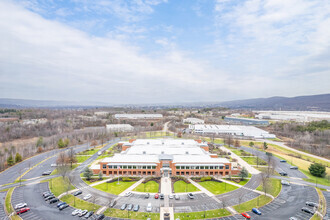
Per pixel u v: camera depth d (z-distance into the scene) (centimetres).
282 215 8419
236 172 13000
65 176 12488
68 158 15262
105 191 10544
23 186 11000
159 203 9369
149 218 8131
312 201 9625
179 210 8775
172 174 12888
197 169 12900
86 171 12175
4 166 13912
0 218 8012
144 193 10362
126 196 10006
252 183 11706
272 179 12319
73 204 9144
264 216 8331
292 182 11919
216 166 12950
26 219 7938
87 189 10756
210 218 8200
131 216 8288
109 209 8788
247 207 9044
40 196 9881
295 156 17475
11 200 9456
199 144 18062
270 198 9881
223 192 10538
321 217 8281
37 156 16838
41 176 12481
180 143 18112
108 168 12925
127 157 13975
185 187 11112
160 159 13425
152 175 12825
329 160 16562
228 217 8288
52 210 8650
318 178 12619
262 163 15325
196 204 9306
